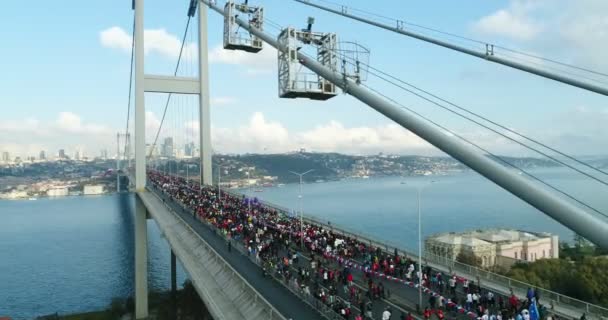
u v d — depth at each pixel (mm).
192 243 37281
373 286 30438
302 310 25703
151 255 112125
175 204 66938
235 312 23922
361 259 39375
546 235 102250
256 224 49906
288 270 32844
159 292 76250
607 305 49000
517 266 62500
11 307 78062
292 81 21078
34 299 82625
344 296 30406
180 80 87500
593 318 24516
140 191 75188
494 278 31312
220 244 42625
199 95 90562
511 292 27891
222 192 76875
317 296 26859
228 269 27844
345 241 43875
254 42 31969
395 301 29734
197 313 62250
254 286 30547
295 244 46062
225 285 27219
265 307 21484
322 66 19094
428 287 31734
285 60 21781
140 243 68625
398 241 131625
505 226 166375
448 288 31312
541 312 25375
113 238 149375
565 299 26625
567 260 65688
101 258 117500
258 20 28156
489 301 27609
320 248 41719
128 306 68500
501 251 90812
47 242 147125
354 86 16828
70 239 151000
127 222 189500
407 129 13773
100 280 94812
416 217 189875
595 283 52469
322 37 20375
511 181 10086
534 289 28453
